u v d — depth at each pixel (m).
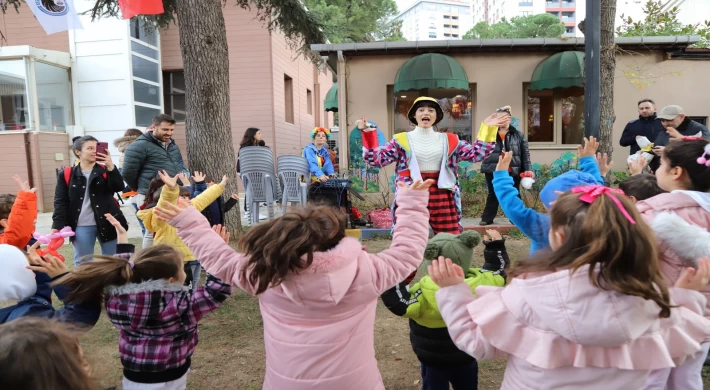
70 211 4.36
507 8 113.31
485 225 7.38
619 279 1.35
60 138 12.17
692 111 9.33
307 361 1.75
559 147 9.48
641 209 2.19
